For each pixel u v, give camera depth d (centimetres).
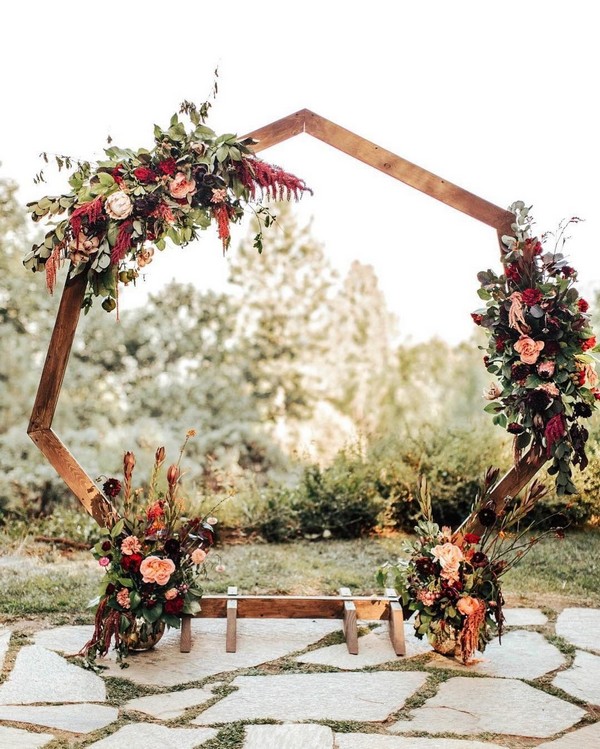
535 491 369
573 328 362
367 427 833
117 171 358
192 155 359
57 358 364
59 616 415
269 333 804
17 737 275
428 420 782
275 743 274
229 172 364
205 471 741
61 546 577
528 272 368
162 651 374
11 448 671
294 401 812
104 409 734
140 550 360
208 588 463
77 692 321
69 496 671
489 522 365
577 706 310
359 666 356
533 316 359
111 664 355
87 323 729
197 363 775
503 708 307
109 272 358
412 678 340
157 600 362
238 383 786
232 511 620
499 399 391
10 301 693
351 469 658
